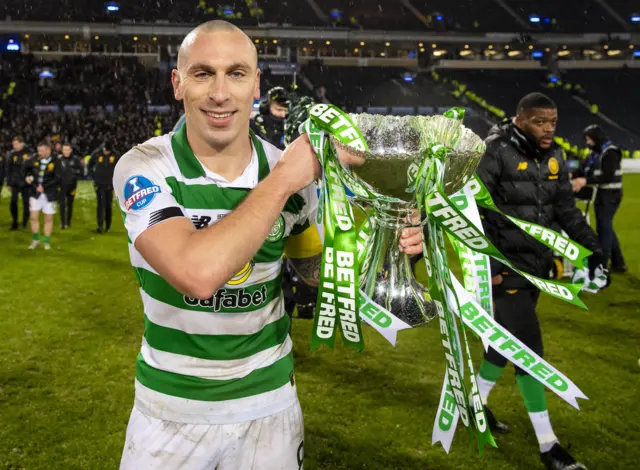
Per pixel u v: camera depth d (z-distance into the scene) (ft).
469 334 16.72
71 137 93.61
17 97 107.45
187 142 5.14
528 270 10.51
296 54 127.13
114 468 10.41
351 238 4.77
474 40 131.64
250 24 125.08
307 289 13.02
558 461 10.36
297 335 16.90
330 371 14.52
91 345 16.07
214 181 5.15
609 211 23.93
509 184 10.53
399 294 5.49
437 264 4.83
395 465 10.62
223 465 5.56
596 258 10.41
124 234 34.94
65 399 12.87
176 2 124.77
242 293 5.30
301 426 5.89
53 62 113.91
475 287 6.37
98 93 109.50
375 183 4.69
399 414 12.41
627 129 123.13
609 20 141.49
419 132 5.26
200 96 4.79
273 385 5.59
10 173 35.81
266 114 14.67
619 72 133.80
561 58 135.44
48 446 11.03
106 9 123.44
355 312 4.85
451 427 5.55
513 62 133.39
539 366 5.50
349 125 4.46
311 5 137.18
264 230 4.40
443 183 4.83
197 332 5.29
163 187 4.90
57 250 29.40
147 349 5.56
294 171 4.54
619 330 17.81
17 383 13.61
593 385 14.02
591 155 24.12
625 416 12.55
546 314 19.35
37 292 21.33
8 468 10.33
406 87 126.93
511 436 11.72
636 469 10.69
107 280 23.18
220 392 5.39
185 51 4.82
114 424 11.85
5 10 122.01
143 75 112.98
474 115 124.26
